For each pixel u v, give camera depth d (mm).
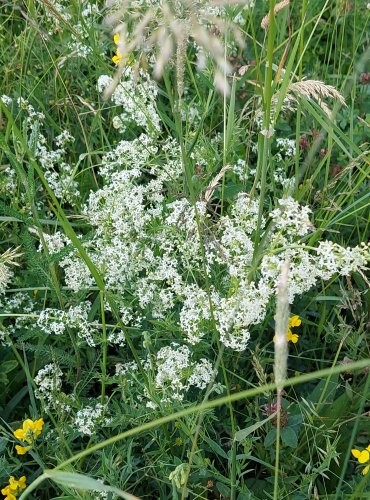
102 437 415
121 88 479
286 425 378
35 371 449
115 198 424
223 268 426
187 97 565
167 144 456
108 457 377
